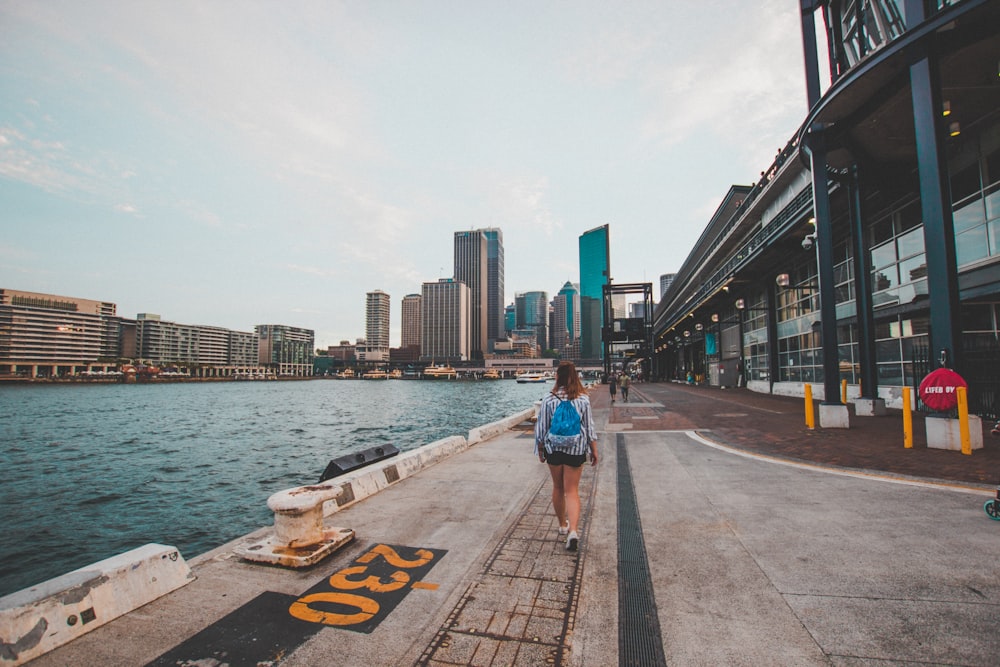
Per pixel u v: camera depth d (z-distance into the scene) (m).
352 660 2.81
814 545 4.44
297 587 3.78
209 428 43.66
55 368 195.12
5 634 2.74
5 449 30.59
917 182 15.34
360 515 5.70
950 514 5.21
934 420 9.16
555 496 4.90
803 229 22.12
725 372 43.97
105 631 3.13
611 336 67.06
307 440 34.19
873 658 2.70
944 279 9.23
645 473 7.82
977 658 2.66
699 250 50.66
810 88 13.77
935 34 9.59
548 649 2.90
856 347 20.70
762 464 8.33
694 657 2.77
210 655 2.86
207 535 13.00
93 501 16.61
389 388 190.75
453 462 9.12
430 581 3.87
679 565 4.11
